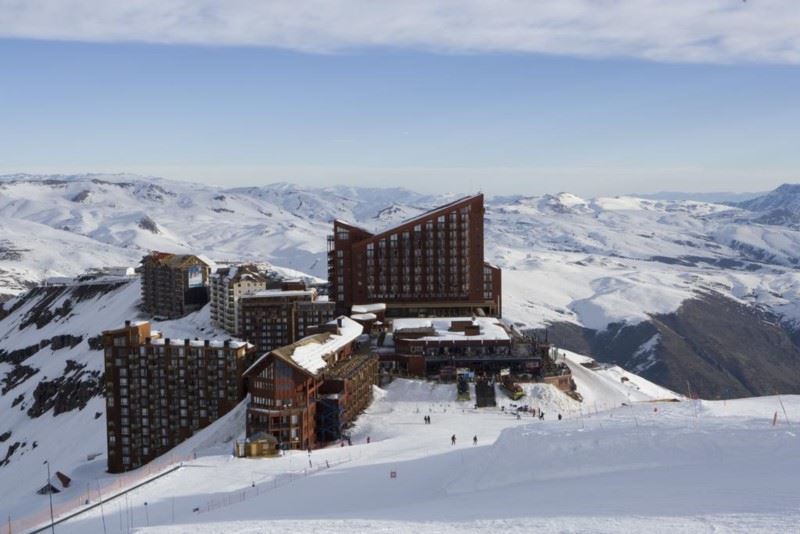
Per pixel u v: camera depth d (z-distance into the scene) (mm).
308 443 172375
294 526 73062
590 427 103562
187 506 115375
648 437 93688
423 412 192500
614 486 78688
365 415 191625
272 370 173375
